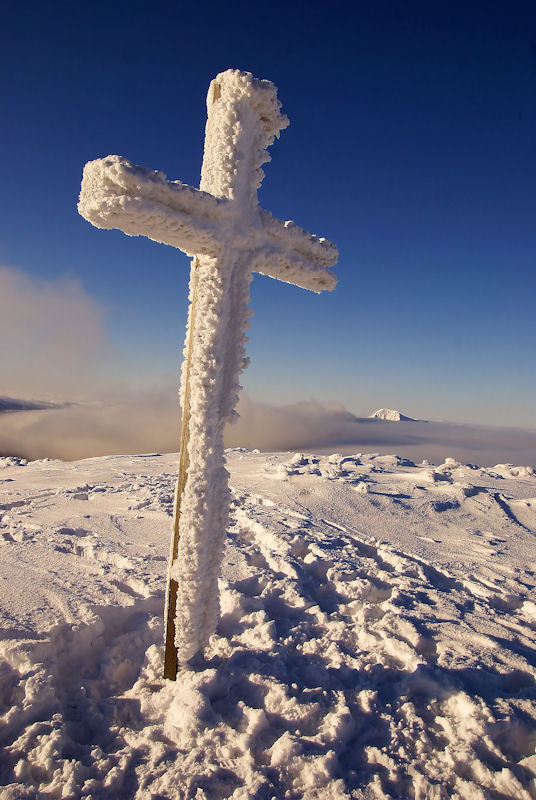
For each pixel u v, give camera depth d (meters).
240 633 3.37
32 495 7.46
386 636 3.34
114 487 8.03
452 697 2.71
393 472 9.40
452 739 2.44
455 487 7.77
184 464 2.88
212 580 2.95
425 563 4.88
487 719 2.52
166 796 2.02
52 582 3.76
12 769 2.10
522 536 6.01
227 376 2.96
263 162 3.02
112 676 2.90
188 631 2.81
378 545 5.29
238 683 2.79
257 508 6.51
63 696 2.64
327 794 2.06
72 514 6.08
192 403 2.82
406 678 2.86
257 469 9.42
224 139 2.87
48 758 2.13
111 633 3.31
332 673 2.94
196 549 2.81
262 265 3.08
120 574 4.02
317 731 2.45
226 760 2.24
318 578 4.45
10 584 3.66
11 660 2.70
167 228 2.62
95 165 2.47
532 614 3.96
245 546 5.16
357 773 2.20
